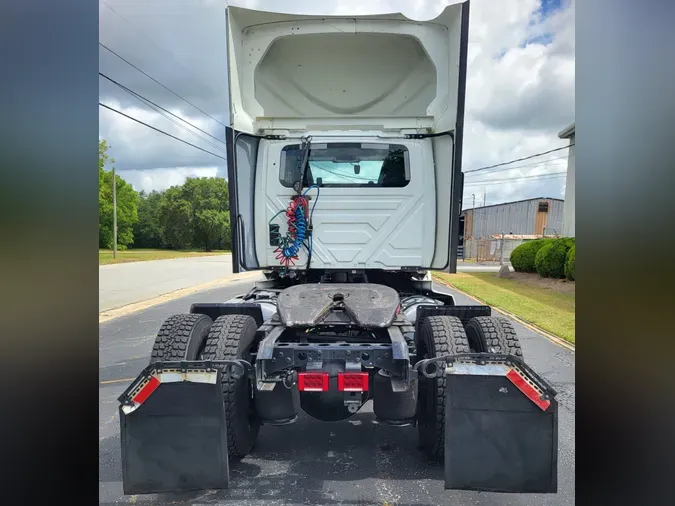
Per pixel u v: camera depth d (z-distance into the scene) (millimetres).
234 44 4422
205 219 70062
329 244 4586
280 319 3406
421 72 4801
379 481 3383
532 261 18203
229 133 4289
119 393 5367
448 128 4391
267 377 3049
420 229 4570
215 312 3953
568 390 5320
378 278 4996
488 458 2818
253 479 3414
